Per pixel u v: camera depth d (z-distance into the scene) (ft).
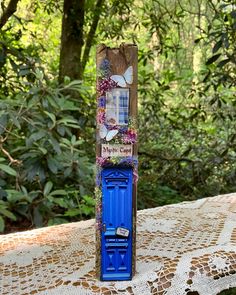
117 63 2.73
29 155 6.95
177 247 3.28
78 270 2.98
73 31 9.72
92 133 9.70
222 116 10.44
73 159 7.21
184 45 12.35
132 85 2.76
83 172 7.26
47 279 2.87
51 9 11.39
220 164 10.05
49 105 7.34
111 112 2.77
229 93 10.55
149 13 10.89
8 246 3.52
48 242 3.59
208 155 10.35
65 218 7.68
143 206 8.93
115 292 2.69
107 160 2.79
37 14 12.75
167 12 10.62
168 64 13.15
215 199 4.78
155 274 2.84
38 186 7.67
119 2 10.77
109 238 2.81
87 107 9.50
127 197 2.82
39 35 12.87
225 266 2.96
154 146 11.36
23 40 12.67
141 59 11.18
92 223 4.10
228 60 7.89
